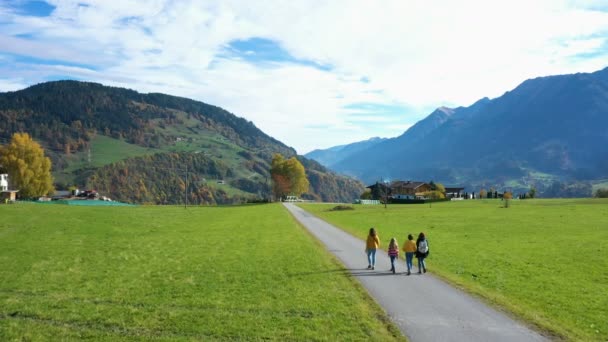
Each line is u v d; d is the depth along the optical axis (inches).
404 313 715.4
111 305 773.3
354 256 1321.4
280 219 2824.8
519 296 839.1
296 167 6663.4
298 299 801.6
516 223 2380.7
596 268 1115.3
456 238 1782.7
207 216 3154.5
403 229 2187.5
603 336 617.3
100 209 3398.1
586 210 3186.5
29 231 1914.4
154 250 1443.2
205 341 600.4
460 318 689.0
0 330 644.7
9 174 5147.6
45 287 906.7
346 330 636.7
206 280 968.3
